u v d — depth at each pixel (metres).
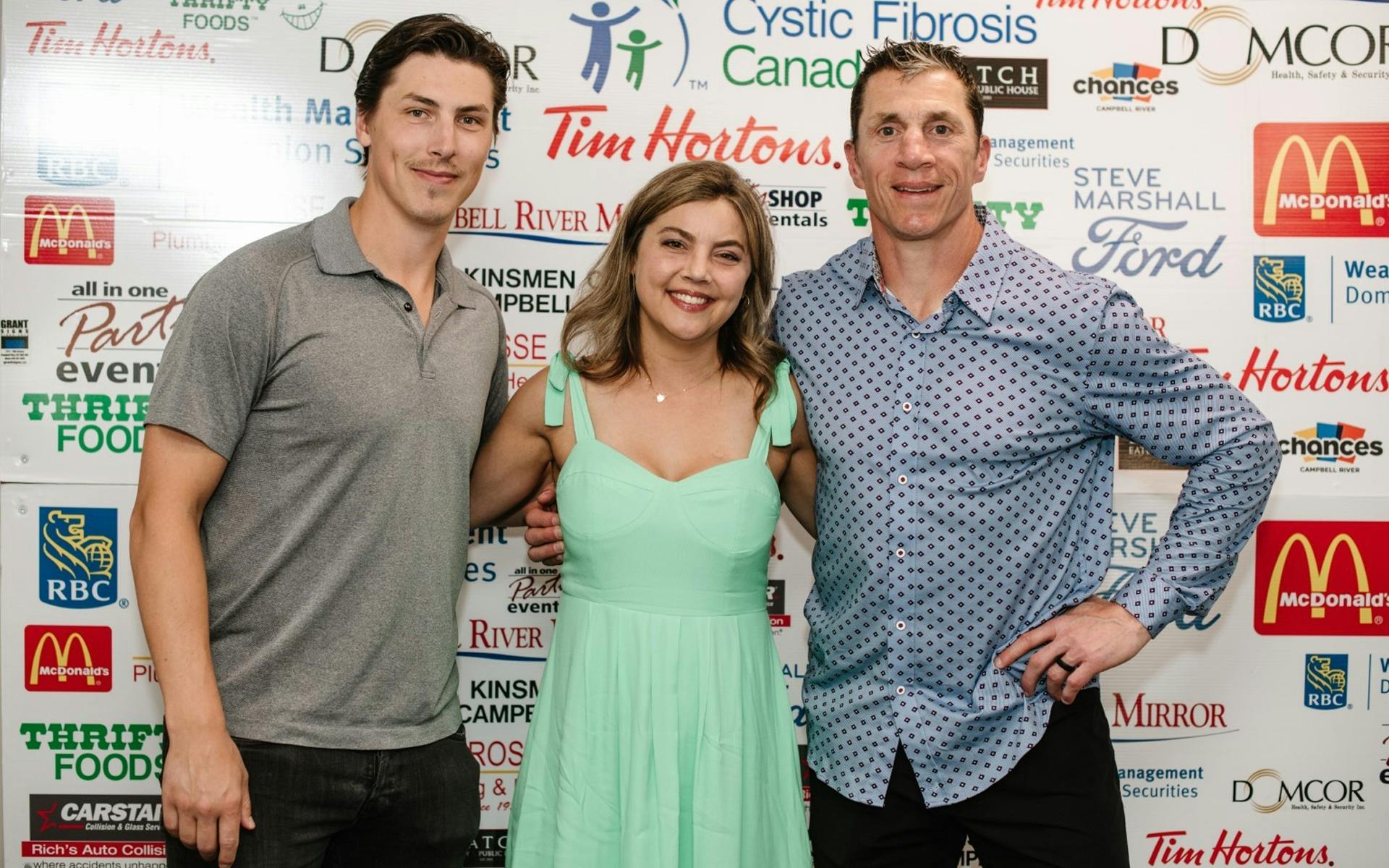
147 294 2.04
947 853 1.70
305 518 1.43
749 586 1.58
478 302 1.65
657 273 1.52
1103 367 1.54
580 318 1.65
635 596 1.53
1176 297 2.12
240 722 1.42
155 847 2.05
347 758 1.44
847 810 1.65
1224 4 2.10
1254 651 2.14
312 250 1.48
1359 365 2.11
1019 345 1.55
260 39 2.05
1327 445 2.12
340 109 2.06
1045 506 1.59
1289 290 2.12
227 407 1.39
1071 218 2.11
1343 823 2.13
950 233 1.58
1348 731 2.13
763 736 1.56
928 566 1.56
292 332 1.41
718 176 1.54
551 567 2.13
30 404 2.03
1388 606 2.12
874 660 1.61
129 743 2.04
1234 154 2.11
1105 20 2.10
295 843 1.42
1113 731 2.15
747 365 1.64
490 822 2.12
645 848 1.47
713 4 2.08
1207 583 1.57
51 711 2.04
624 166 2.09
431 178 1.50
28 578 2.03
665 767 1.49
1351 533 2.12
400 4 2.06
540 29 2.07
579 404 1.61
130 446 2.04
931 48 1.59
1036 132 2.10
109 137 2.03
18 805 2.04
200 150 2.05
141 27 2.03
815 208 2.11
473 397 1.54
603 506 1.53
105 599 2.04
